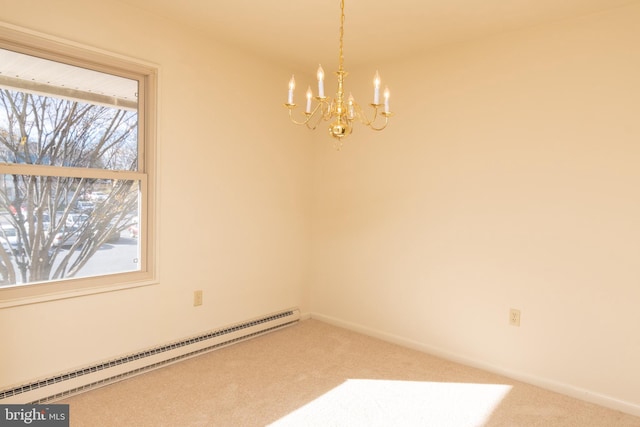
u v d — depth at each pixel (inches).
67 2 89.3
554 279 101.3
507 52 107.0
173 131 109.6
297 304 151.2
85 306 95.8
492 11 94.7
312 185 153.6
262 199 135.3
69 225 94.8
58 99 91.5
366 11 96.0
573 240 98.4
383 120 133.0
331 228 148.9
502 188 108.8
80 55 92.0
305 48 122.3
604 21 93.0
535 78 102.7
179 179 111.7
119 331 102.0
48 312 90.0
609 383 94.3
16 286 86.7
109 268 101.7
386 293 134.1
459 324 117.9
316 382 102.6
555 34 99.6
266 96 134.3
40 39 85.7
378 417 87.0
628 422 87.7
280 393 96.4
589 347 96.8
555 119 100.1
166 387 97.7
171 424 82.4
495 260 110.7
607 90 93.0
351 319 143.9
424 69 122.8
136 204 105.7
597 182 94.8
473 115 113.4
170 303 112.0
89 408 87.2
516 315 107.3
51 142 91.0
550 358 102.3
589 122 95.4
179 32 109.1
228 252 125.9
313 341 131.6
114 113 100.5
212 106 118.5
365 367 112.5
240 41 118.6
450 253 119.2
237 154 126.3
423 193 124.2
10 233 86.8
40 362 89.0
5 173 84.7
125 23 98.5
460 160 116.2
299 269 150.9
